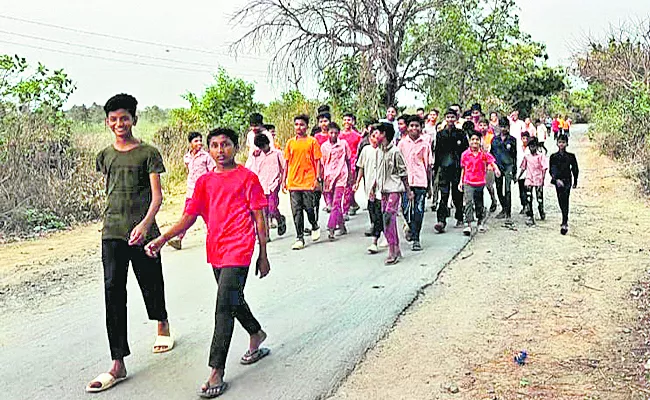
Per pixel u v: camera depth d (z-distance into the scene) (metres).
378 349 6.18
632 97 22.03
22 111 15.62
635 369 5.61
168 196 18.16
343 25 25.92
